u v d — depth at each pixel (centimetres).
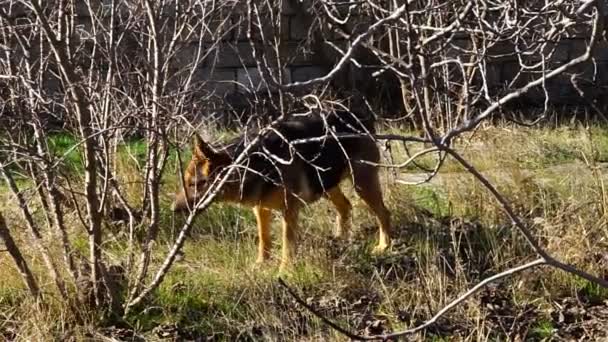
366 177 1384
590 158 1808
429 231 1407
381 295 1214
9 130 1152
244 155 1080
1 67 1162
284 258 1299
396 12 643
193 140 1502
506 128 1852
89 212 1095
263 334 1122
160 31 1108
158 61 1056
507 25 757
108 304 1136
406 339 1115
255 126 1388
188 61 1653
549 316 1193
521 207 1473
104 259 1191
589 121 2148
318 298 1210
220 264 1291
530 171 1714
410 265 1309
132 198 1396
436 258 1283
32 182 1295
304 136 1323
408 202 1479
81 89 1041
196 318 1162
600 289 1249
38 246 1123
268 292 1202
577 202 1405
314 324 1149
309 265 1274
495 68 2209
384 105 2233
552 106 2352
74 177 1343
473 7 789
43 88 1162
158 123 1045
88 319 1119
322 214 1474
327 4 847
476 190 1505
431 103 1664
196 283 1215
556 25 712
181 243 1124
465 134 1811
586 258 1290
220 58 2139
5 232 1078
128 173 1433
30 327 1084
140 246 1258
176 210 1305
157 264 1245
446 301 1175
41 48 1088
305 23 2234
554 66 2077
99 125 1127
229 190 1291
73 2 1048
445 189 1548
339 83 2272
